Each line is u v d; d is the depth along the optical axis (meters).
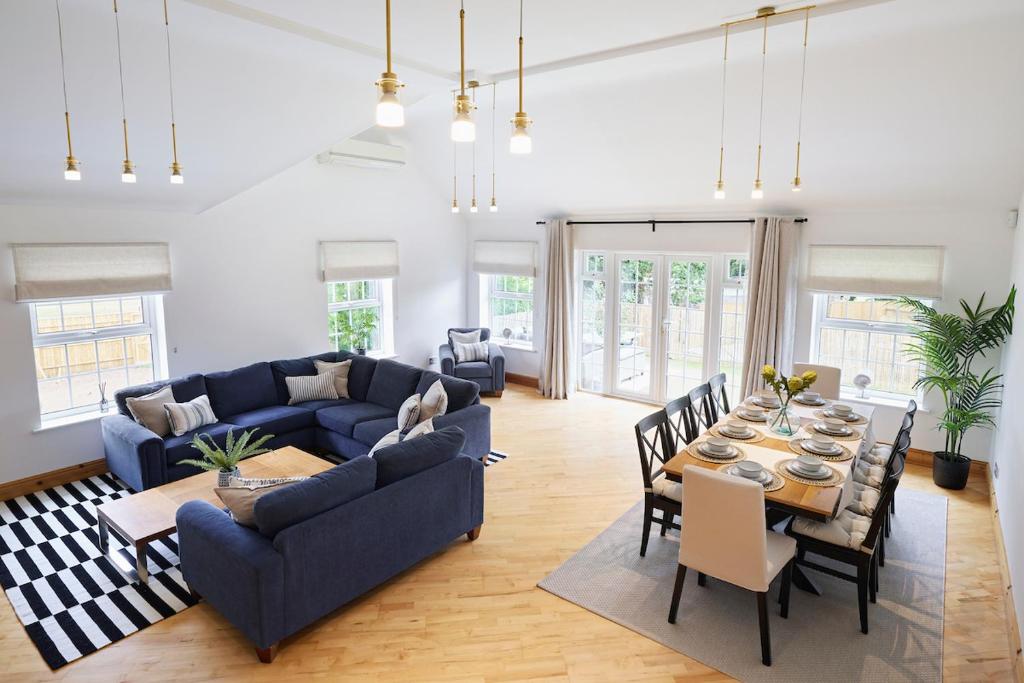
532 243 7.87
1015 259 4.80
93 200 5.00
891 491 3.37
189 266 5.75
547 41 3.93
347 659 3.04
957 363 4.98
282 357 6.60
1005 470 4.25
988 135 4.28
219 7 3.40
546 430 6.48
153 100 4.20
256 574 2.86
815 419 4.45
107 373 5.46
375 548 3.42
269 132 4.96
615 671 2.97
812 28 3.64
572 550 4.05
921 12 3.38
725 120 4.96
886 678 2.91
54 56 3.61
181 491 4.09
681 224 6.77
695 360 7.08
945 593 3.60
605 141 5.79
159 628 3.28
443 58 4.35
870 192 5.27
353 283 7.43
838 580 3.73
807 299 5.99
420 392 5.68
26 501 4.79
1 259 4.67
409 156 7.54
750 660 3.03
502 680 2.91
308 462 4.67
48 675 2.93
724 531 3.00
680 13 3.44
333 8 3.35
